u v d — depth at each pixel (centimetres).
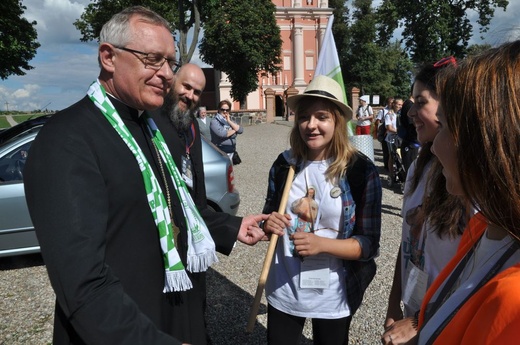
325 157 202
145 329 121
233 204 486
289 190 203
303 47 4428
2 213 425
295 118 202
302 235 185
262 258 464
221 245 201
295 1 4409
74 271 117
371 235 196
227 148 853
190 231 167
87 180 128
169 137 218
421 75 178
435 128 174
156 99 151
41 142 130
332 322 201
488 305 75
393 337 141
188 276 166
